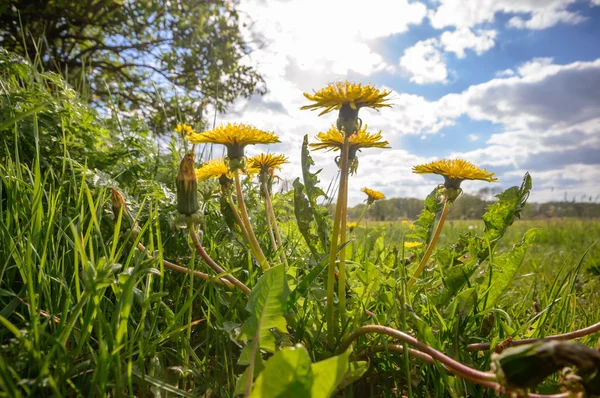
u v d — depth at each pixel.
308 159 1.87
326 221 1.81
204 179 1.80
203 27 8.60
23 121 1.90
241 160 1.48
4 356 0.97
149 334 1.17
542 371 0.77
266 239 2.31
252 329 1.13
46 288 1.14
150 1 8.02
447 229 7.96
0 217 1.25
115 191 1.43
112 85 8.39
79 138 2.23
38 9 6.75
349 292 1.65
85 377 1.02
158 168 2.71
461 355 1.27
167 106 7.57
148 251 1.41
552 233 8.02
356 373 1.08
